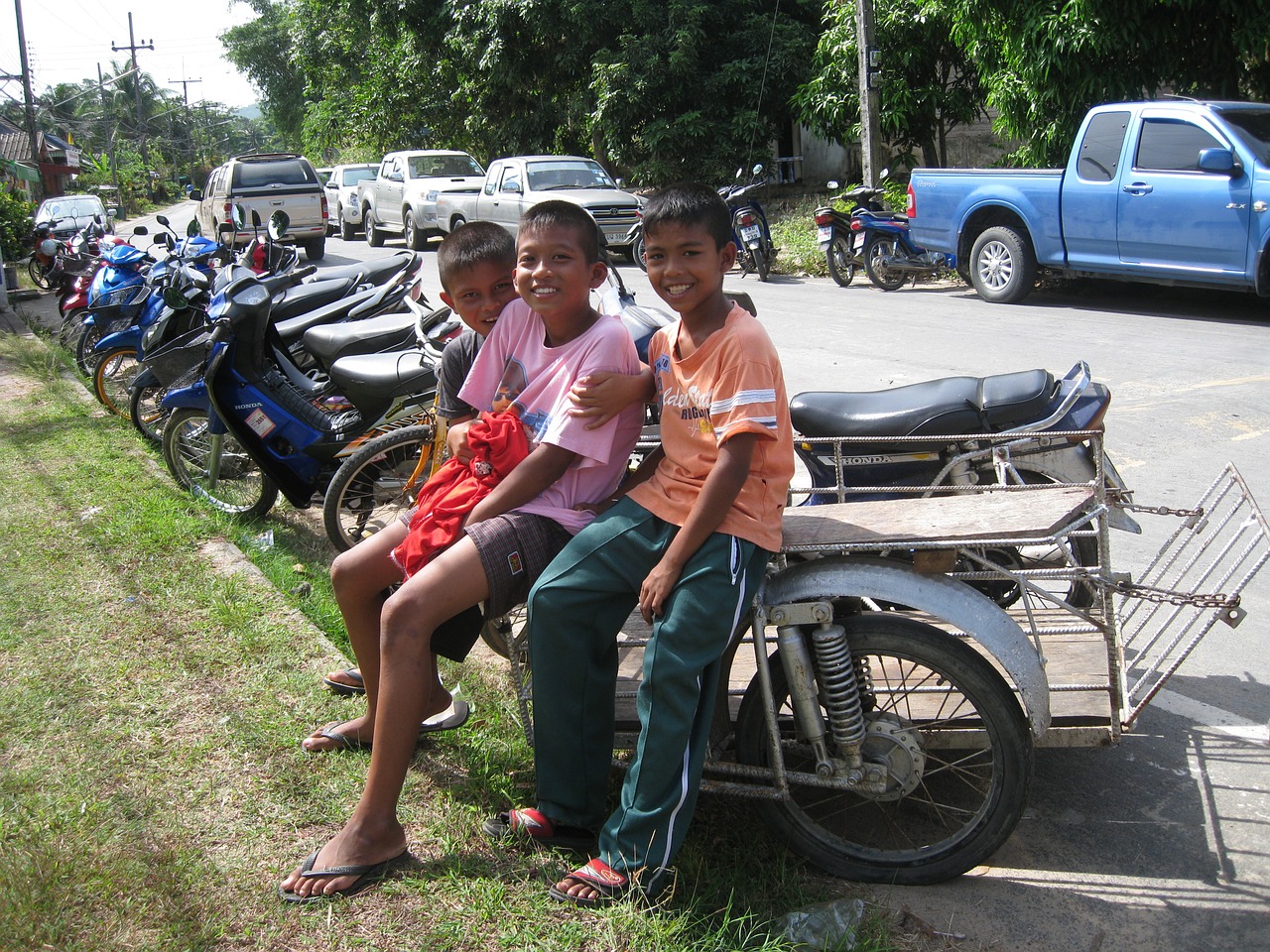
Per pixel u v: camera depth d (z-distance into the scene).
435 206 18.84
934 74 16.06
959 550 2.73
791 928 2.50
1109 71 11.94
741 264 13.83
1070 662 3.12
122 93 86.69
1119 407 6.71
